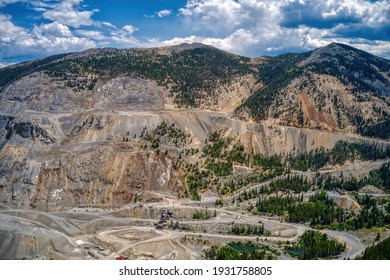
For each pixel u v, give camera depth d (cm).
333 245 16950
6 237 18062
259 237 18925
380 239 18288
